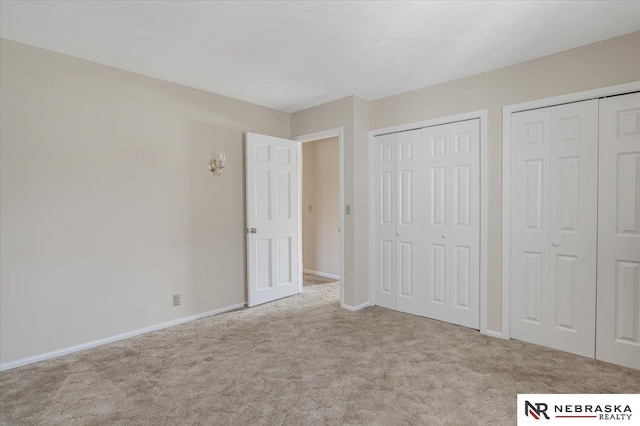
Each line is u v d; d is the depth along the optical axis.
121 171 2.96
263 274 4.00
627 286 2.40
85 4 1.99
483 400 2.02
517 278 2.88
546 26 2.26
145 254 3.12
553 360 2.51
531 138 2.80
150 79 3.14
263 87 3.45
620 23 2.22
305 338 2.96
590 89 2.51
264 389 2.14
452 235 3.28
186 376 2.31
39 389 2.15
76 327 2.73
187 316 3.42
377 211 3.87
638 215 2.36
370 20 2.18
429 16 2.13
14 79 2.44
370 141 3.88
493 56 2.72
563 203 2.65
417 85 3.40
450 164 3.28
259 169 3.92
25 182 2.49
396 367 2.42
